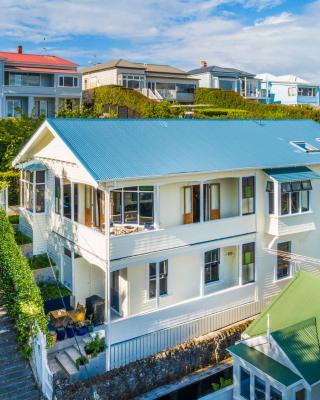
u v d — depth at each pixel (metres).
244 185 23.19
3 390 15.36
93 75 75.94
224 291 22.50
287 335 16.89
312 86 96.88
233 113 61.41
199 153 22.62
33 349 16.17
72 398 16.75
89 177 18.56
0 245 20.88
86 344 19.16
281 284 24.78
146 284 21.34
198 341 20.70
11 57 64.81
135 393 18.67
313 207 25.62
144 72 72.62
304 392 16.02
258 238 23.62
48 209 24.95
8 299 18.03
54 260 24.34
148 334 20.06
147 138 23.05
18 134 35.59
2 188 29.02
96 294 22.81
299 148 26.23
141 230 20.58
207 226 21.72
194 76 86.38
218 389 18.89
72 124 22.50
